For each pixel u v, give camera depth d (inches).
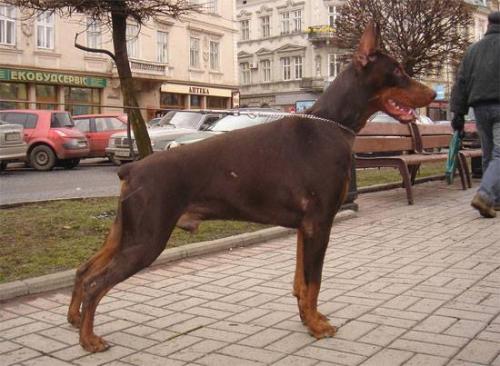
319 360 137.3
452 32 894.4
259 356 141.0
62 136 698.8
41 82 1191.6
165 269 227.8
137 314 175.9
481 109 307.1
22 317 173.6
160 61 1488.7
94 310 146.1
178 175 143.1
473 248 247.4
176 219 144.5
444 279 202.1
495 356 136.2
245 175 145.5
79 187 514.9
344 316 167.8
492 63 299.4
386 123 386.3
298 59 2242.9
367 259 235.6
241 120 484.1
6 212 329.4
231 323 166.2
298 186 147.1
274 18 2315.5
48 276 203.0
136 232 141.8
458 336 149.5
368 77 155.1
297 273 161.9
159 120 729.0
